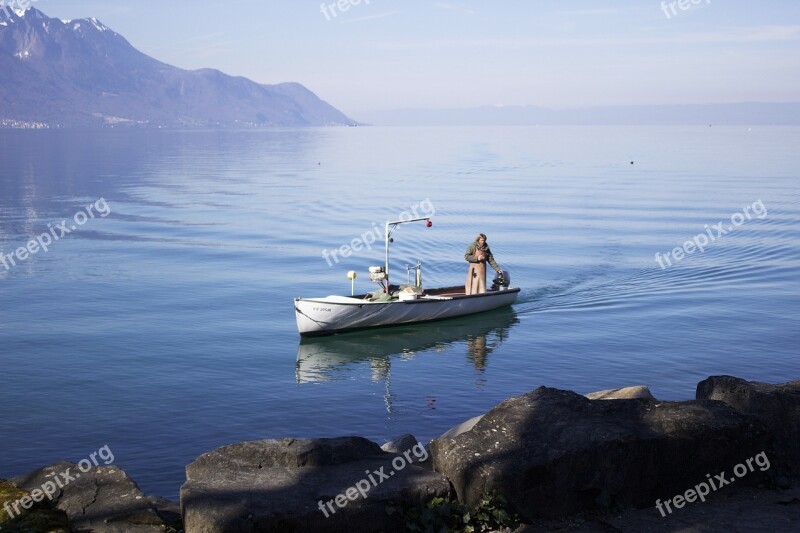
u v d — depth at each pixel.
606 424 6.48
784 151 170.88
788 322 26.44
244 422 18.05
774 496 6.61
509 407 6.74
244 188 89.69
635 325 26.58
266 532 5.55
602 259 40.97
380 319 26.92
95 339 26.12
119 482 6.83
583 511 6.30
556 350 23.97
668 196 75.75
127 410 18.84
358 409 19.03
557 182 94.38
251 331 27.41
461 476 6.17
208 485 5.99
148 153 183.62
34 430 17.45
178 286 36.12
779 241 46.00
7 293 34.91
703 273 36.41
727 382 7.60
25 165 136.88
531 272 37.66
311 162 143.38
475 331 26.73
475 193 80.81
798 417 7.07
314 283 36.50
